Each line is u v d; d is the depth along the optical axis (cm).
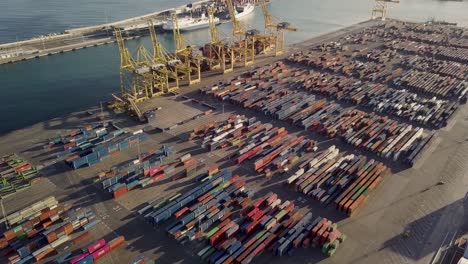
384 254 7281
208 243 7431
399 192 8956
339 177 9225
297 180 9144
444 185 9206
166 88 14975
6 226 7794
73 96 15238
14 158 10294
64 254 7100
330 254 7156
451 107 12962
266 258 7150
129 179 9169
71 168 9888
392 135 11162
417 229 7875
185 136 11425
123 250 7325
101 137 11275
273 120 12400
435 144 10950
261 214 7962
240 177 9444
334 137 11269
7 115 13712
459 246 7444
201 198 8438
